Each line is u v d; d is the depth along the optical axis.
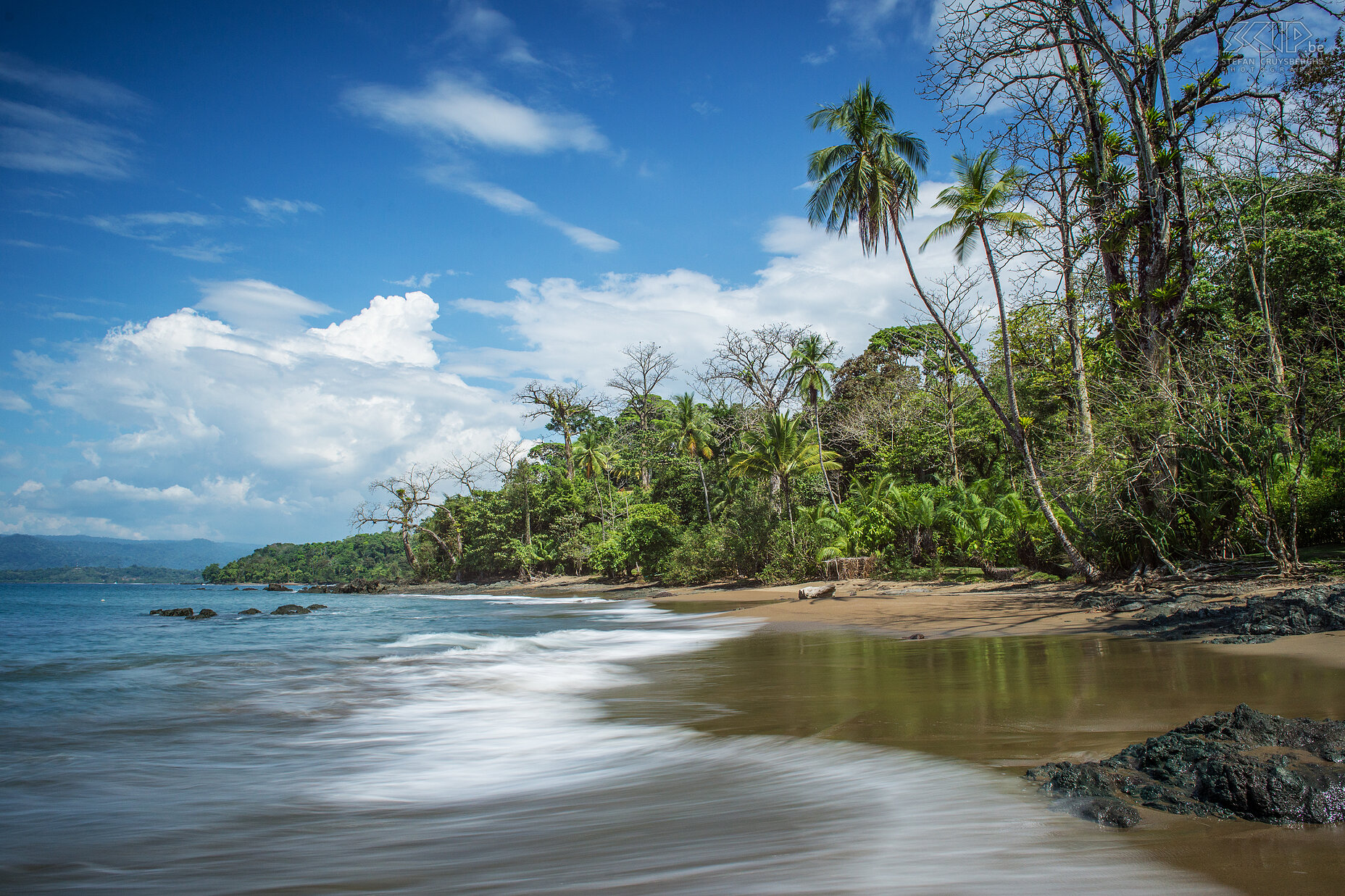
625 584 47.41
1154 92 17.95
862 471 45.09
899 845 3.88
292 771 6.28
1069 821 4.04
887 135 24.16
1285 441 15.05
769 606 22.69
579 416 65.81
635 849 4.14
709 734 6.89
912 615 16.89
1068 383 22.44
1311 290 18.86
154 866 4.20
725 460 48.91
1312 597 10.34
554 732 7.53
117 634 20.72
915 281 21.31
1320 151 18.84
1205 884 3.22
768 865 3.74
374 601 50.50
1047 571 22.66
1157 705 6.52
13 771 6.29
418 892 3.65
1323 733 4.57
